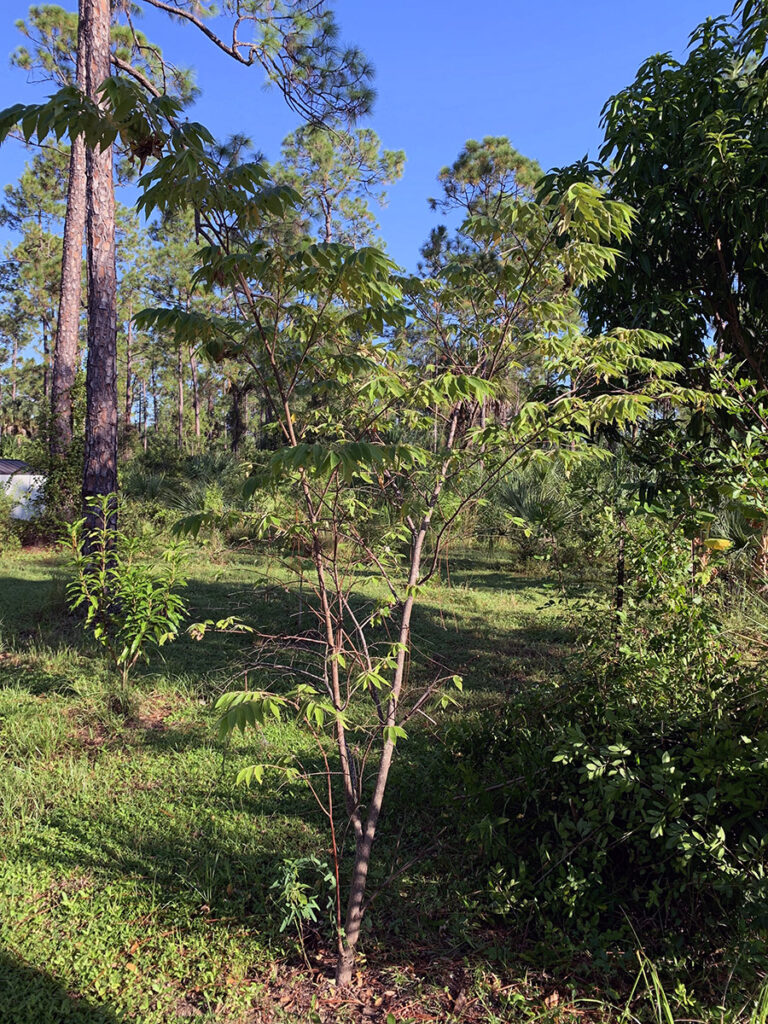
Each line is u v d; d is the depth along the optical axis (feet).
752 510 9.08
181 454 91.76
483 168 60.70
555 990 8.05
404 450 6.64
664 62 15.20
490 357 9.73
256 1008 7.82
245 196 7.21
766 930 7.27
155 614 17.08
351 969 8.28
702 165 13.62
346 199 66.03
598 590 13.32
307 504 8.44
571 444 9.05
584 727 10.71
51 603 25.73
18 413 162.61
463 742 12.51
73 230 43.96
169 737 14.74
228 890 9.82
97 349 24.82
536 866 9.82
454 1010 7.81
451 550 39.32
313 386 8.63
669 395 9.64
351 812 8.57
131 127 6.87
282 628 22.21
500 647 21.91
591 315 15.81
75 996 7.83
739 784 8.11
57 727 14.76
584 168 15.38
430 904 9.59
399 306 7.94
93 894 9.68
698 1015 7.29
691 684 10.44
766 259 13.79
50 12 50.60
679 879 8.70
